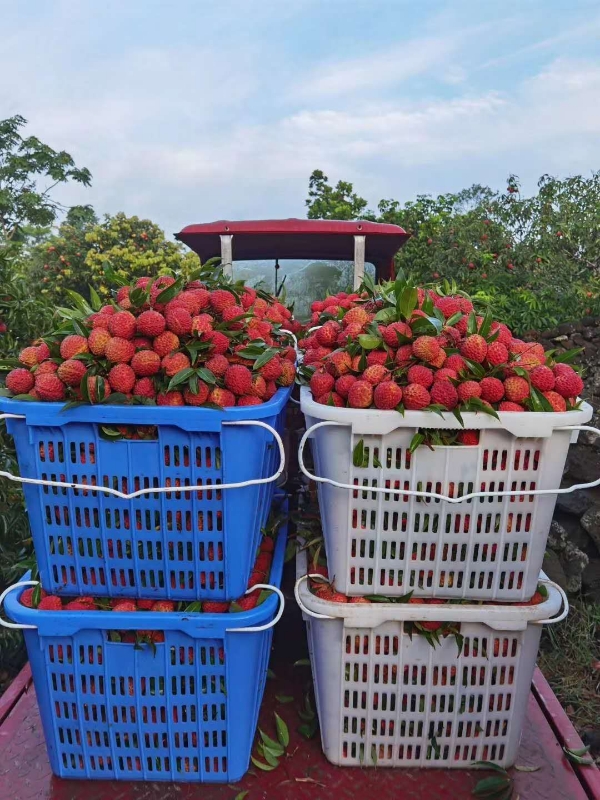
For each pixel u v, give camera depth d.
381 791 1.67
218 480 1.56
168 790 1.68
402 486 1.59
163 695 1.67
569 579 4.16
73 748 1.70
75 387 1.56
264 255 4.62
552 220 6.99
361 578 1.68
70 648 1.65
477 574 1.64
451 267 6.93
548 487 1.58
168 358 1.57
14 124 13.41
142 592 1.65
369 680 1.71
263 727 1.89
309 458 2.78
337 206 10.64
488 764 1.72
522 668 1.68
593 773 1.71
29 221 13.43
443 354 1.62
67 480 1.58
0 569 3.45
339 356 1.70
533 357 1.66
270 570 1.87
